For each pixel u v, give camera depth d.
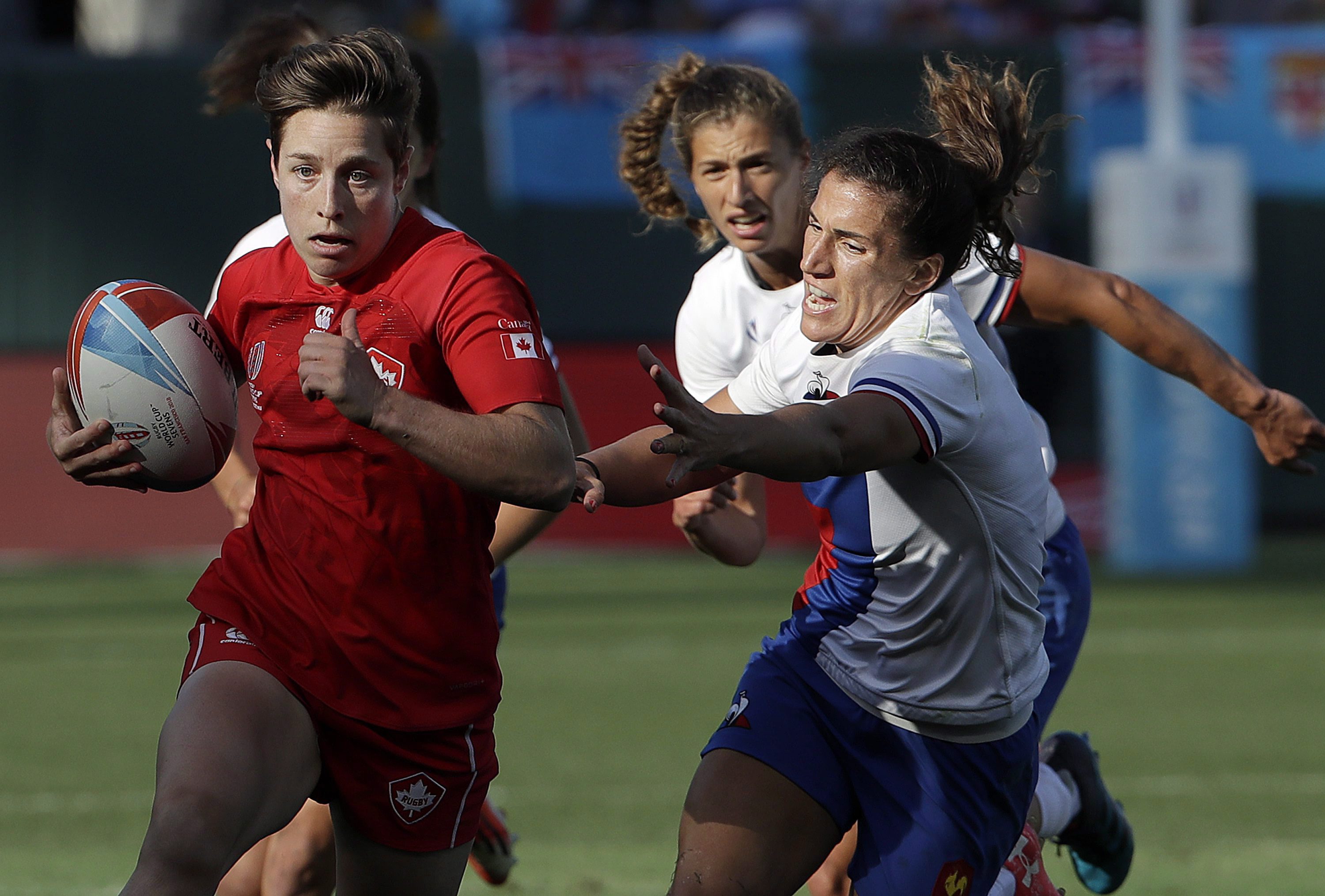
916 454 10.55
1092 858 15.76
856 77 48.41
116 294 11.66
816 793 11.33
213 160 47.16
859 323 11.17
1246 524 45.00
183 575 44.34
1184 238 42.84
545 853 17.95
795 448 9.80
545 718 25.92
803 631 11.84
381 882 11.20
